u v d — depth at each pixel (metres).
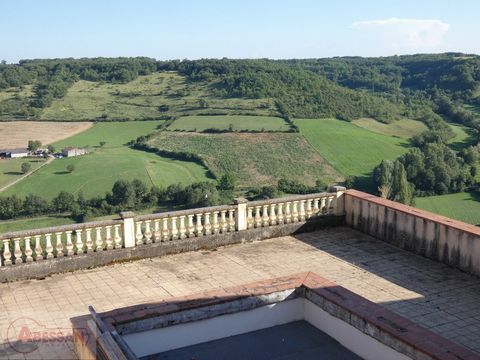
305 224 11.55
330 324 5.57
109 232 9.64
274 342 5.47
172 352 5.29
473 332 6.86
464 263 9.03
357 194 11.66
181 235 10.34
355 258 9.86
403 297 8.02
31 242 9.07
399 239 10.44
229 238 10.73
